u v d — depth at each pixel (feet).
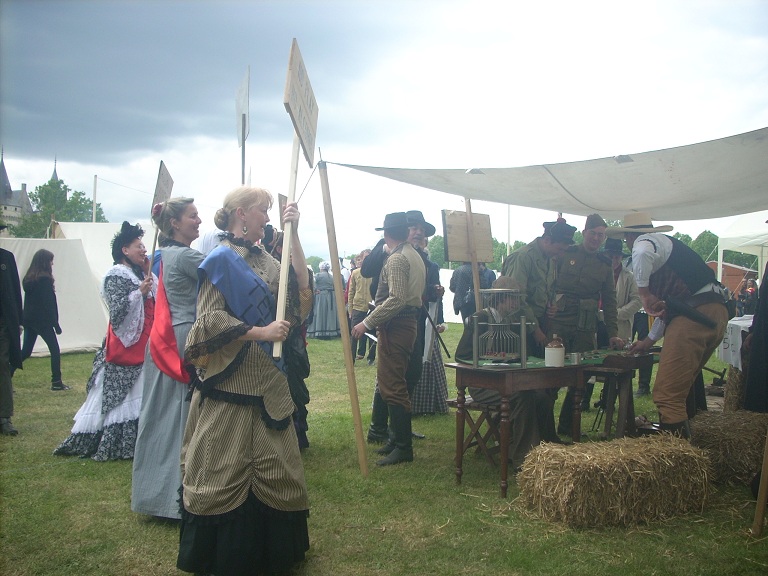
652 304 14.62
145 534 11.39
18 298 19.16
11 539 11.13
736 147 11.87
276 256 16.81
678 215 19.75
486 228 19.53
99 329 39.29
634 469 11.75
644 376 25.00
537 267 17.75
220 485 8.86
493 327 14.29
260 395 9.19
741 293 63.41
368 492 13.70
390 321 15.69
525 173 14.39
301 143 11.21
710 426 14.83
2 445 17.40
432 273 20.76
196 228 12.60
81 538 11.21
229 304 9.09
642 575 9.79
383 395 15.83
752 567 10.03
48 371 30.99
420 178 15.70
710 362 36.86
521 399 15.07
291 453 9.48
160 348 11.71
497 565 10.23
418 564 10.27
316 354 39.11
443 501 13.10
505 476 13.34
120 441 15.92
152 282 16.39
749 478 13.91
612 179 14.42
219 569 8.81
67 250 38.34
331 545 10.96
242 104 16.97
